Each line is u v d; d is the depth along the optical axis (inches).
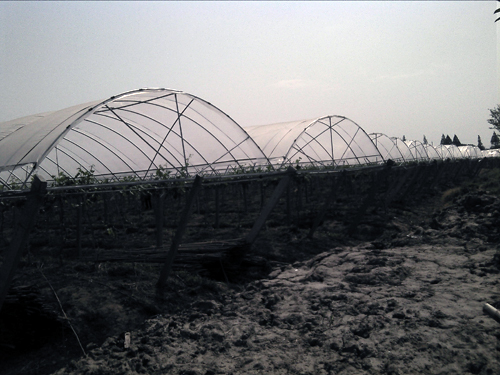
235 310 386.0
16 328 295.4
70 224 801.6
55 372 272.1
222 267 497.7
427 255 537.6
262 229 756.6
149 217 900.0
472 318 322.3
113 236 649.6
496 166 2571.4
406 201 1125.1
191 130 589.6
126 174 692.1
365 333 315.6
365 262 509.7
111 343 310.3
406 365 260.8
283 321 351.6
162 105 528.7
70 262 492.4
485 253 518.3
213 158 637.9
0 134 498.9
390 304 367.2
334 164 943.7
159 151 622.2
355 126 986.1
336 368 267.4
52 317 314.0
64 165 684.7
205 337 320.8
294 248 637.9
